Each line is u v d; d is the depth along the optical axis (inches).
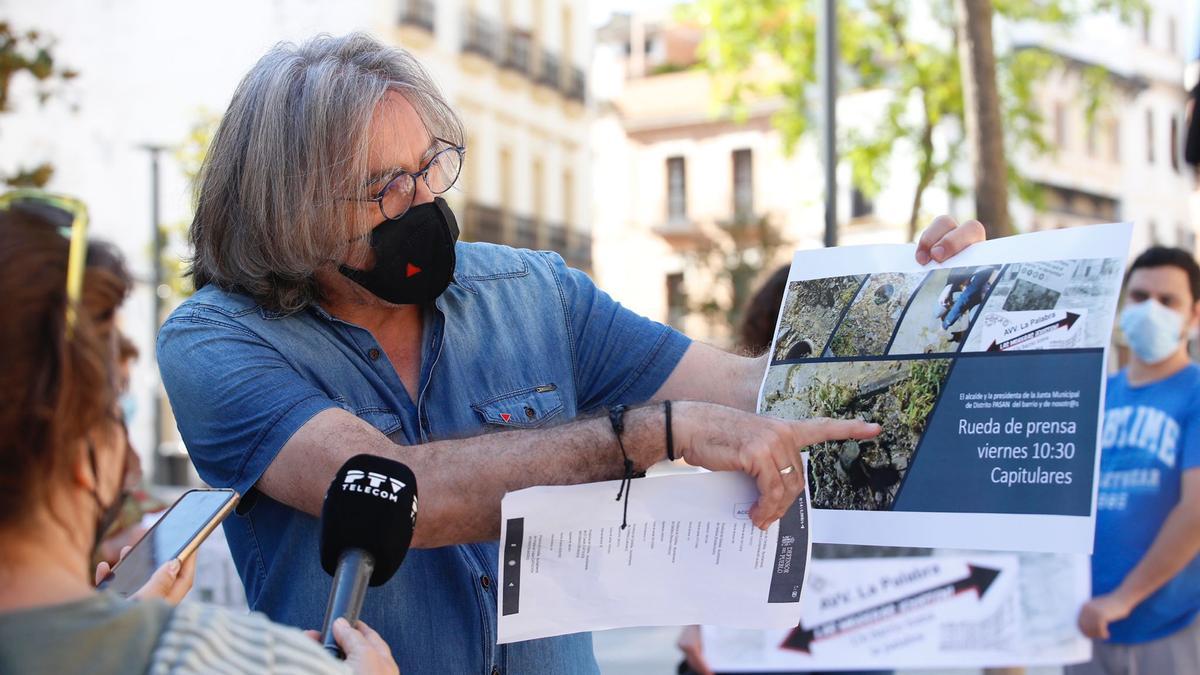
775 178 1286.9
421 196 77.4
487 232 989.2
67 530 48.4
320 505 70.7
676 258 1346.0
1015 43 736.3
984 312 71.7
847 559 169.9
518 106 1043.3
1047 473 67.2
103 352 49.4
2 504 45.9
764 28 709.9
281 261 76.0
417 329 82.7
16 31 348.5
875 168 720.3
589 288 90.0
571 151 1141.1
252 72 79.2
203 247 80.4
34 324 46.4
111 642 46.1
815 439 68.0
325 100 75.2
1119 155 1338.6
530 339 85.1
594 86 1386.6
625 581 68.3
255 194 76.0
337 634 55.4
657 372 86.7
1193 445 149.8
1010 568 163.9
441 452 69.5
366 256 76.2
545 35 1078.4
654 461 68.6
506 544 67.2
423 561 77.1
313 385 77.5
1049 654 164.4
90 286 71.7
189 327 77.5
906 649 168.7
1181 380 153.8
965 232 75.2
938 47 686.5
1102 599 154.0
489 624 78.1
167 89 930.7
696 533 68.2
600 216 1387.8
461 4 951.6
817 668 168.9
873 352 74.0
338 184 74.7
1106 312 68.2
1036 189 723.4
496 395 82.2
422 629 76.3
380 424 78.4
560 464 68.3
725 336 907.4
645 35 1504.7
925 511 69.4
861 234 1121.4
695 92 1346.0
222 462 74.9
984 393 69.9
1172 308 152.9
